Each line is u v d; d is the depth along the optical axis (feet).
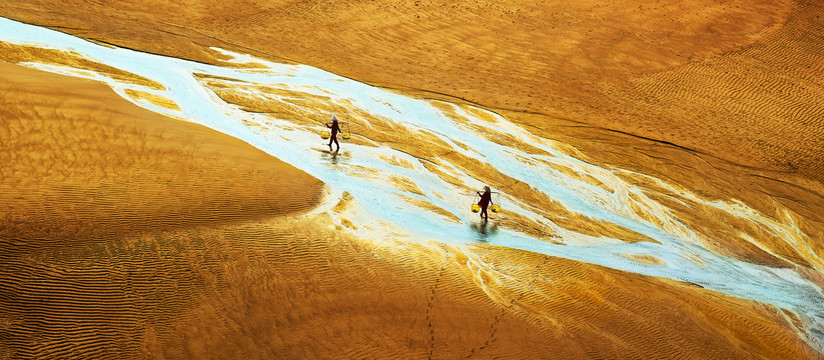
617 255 60.59
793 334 52.49
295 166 63.77
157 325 33.76
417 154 75.25
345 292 40.73
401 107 90.12
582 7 143.84
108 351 31.30
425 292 43.09
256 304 37.35
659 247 65.00
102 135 54.19
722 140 96.53
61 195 42.63
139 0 118.21
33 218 39.17
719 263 64.44
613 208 71.87
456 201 65.26
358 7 131.23
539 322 42.60
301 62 102.68
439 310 41.11
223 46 102.47
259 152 63.82
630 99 107.65
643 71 118.01
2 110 52.95
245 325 35.45
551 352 39.17
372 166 69.15
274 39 111.75
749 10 146.82
